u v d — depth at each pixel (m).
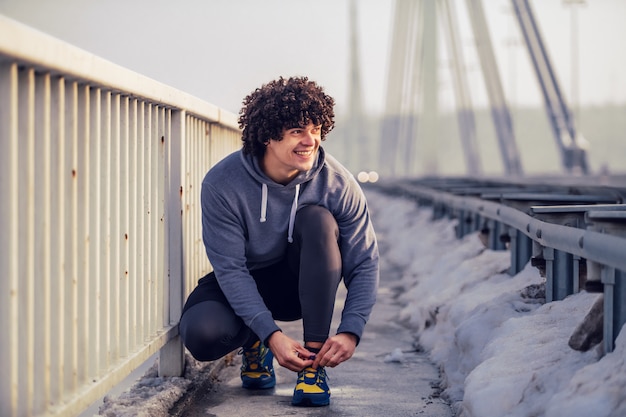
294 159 2.72
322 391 2.93
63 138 2.11
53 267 2.08
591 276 2.33
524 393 2.30
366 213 2.98
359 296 2.92
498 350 2.76
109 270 2.52
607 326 2.23
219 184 2.81
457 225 8.09
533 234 3.29
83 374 2.29
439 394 3.13
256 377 3.21
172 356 3.17
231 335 2.87
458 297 4.23
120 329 2.64
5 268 1.83
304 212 2.86
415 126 64.25
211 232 2.86
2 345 1.83
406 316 5.04
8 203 1.82
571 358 2.33
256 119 2.70
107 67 2.29
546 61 49.50
